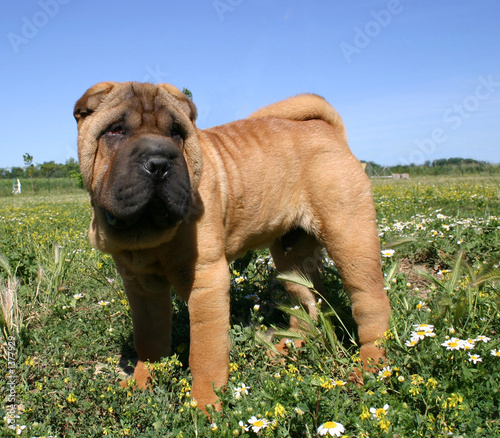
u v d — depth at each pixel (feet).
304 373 2.19
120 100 1.99
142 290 2.26
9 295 2.75
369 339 2.35
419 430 1.68
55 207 11.35
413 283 3.47
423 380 1.90
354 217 2.46
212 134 2.48
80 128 2.08
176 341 2.72
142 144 1.83
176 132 2.08
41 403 2.01
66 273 3.60
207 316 2.05
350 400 1.79
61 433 1.95
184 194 1.90
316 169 2.55
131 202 1.82
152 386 2.22
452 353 1.99
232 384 2.03
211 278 2.07
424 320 2.45
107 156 1.98
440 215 4.47
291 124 2.68
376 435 1.63
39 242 4.75
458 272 2.47
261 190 2.46
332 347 2.31
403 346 2.17
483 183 11.35
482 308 2.44
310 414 1.75
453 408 1.75
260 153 2.48
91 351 2.64
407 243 2.91
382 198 8.55
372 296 2.38
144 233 1.97
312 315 2.82
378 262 2.43
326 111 2.79
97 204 2.03
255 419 1.68
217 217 2.16
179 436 1.70
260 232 2.54
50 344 2.65
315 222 2.57
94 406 1.99
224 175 2.33
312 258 2.92
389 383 2.02
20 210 10.71
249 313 3.06
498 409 1.79
